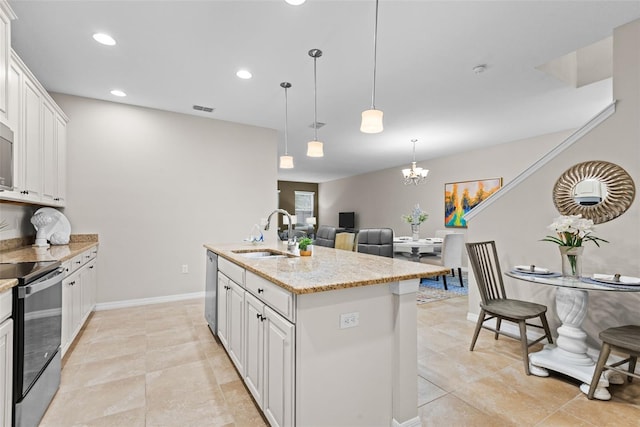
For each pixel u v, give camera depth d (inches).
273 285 63.2
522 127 188.5
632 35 88.4
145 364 93.4
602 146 94.4
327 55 106.7
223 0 79.7
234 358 88.2
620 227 90.7
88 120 142.9
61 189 129.7
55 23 88.8
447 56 107.5
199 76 122.0
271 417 62.9
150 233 155.8
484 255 115.6
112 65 113.2
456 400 75.4
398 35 95.2
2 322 55.8
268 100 146.8
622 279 81.7
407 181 244.1
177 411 71.3
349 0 79.7
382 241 152.6
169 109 158.1
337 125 185.2
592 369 81.3
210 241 170.1
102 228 145.3
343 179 409.1
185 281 163.8
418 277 65.0
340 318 58.6
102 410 71.2
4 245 105.9
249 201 181.5
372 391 62.2
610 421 67.8
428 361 95.9
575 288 77.1
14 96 85.4
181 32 93.5
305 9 83.4
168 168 160.2
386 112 163.0
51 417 68.6
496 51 104.4
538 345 106.6
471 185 248.5
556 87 132.6
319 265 77.1
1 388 54.6
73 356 98.0
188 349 104.1
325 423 57.0
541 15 85.7
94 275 136.9
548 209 109.0
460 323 131.5
